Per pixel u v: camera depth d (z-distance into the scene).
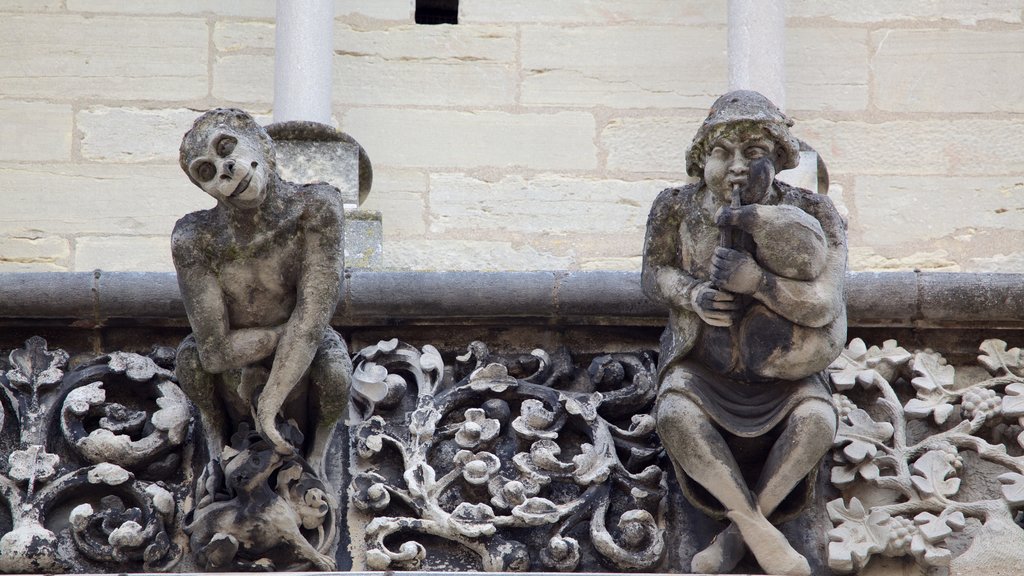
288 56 17.84
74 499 14.02
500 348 14.83
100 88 19.14
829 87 19.34
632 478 14.06
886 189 19.02
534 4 19.55
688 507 13.99
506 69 19.31
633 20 19.53
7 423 14.30
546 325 14.84
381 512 13.92
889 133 19.19
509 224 18.77
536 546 13.83
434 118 19.11
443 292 14.71
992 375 14.73
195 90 19.23
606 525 13.93
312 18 17.92
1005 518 13.96
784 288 13.34
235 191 13.18
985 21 19.56
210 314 13.44
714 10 19.58
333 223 13.48
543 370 14.64
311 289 13.46
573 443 14.35
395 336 14.85
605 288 14.70
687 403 13.59
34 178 18.77
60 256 18.56
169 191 18.84
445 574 13.34
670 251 13.84
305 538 13.77
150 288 14.70
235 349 13.48
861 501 14.12
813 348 13.45
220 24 19.42
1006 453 14.31
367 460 14.18
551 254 18.66
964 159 19.12
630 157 19.05
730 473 13.51
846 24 19.55
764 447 13.71
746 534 13.51
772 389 13.70
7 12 19.33
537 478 14.00
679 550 13.86
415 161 18.94
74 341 14.80
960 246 18.84
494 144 19.05
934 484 14.10
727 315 13.46
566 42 19.44
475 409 14.36
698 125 19.20
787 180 17.23
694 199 13.78
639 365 14.65
